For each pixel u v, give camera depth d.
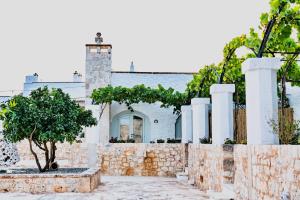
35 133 14.79
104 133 26.09
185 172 19.52
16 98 14.08
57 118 14.23
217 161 11.60
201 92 16.75
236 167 9.67
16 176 13.45
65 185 13.56
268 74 7.93
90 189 13.70
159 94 24.27
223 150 10.90
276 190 6.47
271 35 9.23
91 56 27.08
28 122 14.07
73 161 23.47
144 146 22.05
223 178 10.80
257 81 7.96
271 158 6.75
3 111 11.84
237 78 15.11
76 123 14.99
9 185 13.43
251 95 8.18
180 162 21.62
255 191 7.78
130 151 22.14
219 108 12.16
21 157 29.28
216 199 9.90
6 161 25.69
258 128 7.90
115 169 22.19
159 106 27.25
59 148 28.78
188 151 18.52
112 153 22.36
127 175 21.98
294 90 19.83
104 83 26.86
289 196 5.82
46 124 14.45
